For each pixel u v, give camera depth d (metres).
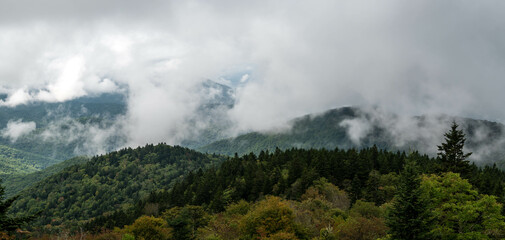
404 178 33.53
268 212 48.75
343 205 74.06
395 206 33.41
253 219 50.28
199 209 69.50
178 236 55.03
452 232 33.12
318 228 51.69
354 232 45.56
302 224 51.09
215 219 70.19
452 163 64.12
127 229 59.59
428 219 32.44
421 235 31.28
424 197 32.28
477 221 32.47
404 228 31.83
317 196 74.00
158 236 58.25
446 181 36.19
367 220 48.12
